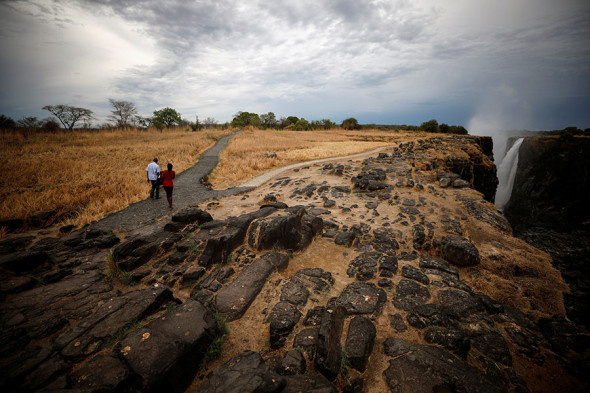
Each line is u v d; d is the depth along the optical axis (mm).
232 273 5352
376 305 4387
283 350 3459
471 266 6602
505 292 5633
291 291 4727
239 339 3674
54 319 3605
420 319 4125
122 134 36719
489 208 10188
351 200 10891
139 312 3713
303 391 2514
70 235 7031
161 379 2582
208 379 2629
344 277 5480
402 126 79562
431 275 5637
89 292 4469
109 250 6176
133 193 11297
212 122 66625
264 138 37219
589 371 3395
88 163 15797
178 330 3205
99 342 3164
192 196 11555
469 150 23547
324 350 3139
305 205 10359
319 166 18906
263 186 14344
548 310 5484
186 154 22156
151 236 6418
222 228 6605
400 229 8117
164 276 5148
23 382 2543
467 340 3639
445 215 9273
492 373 3301
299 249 6547
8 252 5848
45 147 20672
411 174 14625
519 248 7746
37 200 9172
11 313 3738
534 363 3639
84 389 2395
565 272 13047
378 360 3332
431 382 2881
